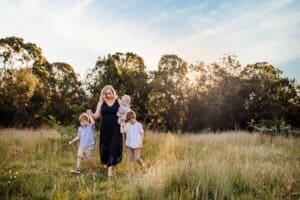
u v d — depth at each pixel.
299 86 36.59
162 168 5.55
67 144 9.52
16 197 4.41
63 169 6.30
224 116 35.50
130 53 36.88
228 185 4.69
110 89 6.65
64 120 32.38
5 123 28.34
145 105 35.22
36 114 32.38
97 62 25.47
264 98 35.22
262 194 4.61
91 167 6.84
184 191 4.50
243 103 35.44
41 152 7.95
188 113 37.03
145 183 4.53
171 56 39.22
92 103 14.60
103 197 4.55
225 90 35.59
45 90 35.12
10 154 7.35
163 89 36.50
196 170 5.05
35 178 5.28
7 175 5.17
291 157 8.12
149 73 40.09
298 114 35.22
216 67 36.97
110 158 6.13
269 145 11.45
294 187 4.98
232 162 6.32
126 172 6.29
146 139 10.25
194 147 9.98
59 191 4.62
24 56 35.41
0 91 29.66
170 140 10.49
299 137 14.52
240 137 13.49
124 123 6.45
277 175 5.38
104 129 6.57
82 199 4.44
